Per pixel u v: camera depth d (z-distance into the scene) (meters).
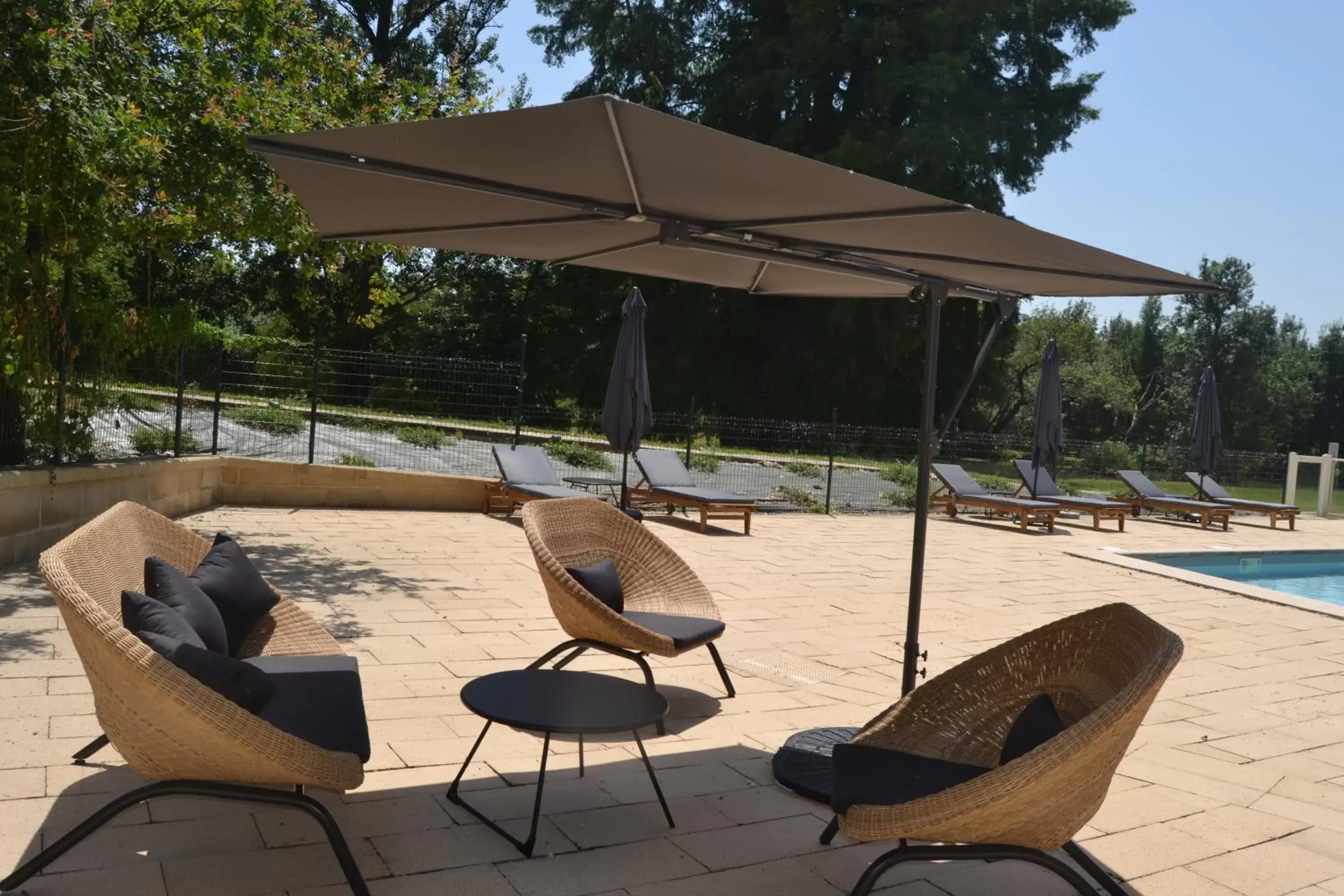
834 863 3.22
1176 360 51.81
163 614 3.04
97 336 7.95
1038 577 9.68
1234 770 4.39
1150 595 8.95
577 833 3.31
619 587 4.98
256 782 2.69
